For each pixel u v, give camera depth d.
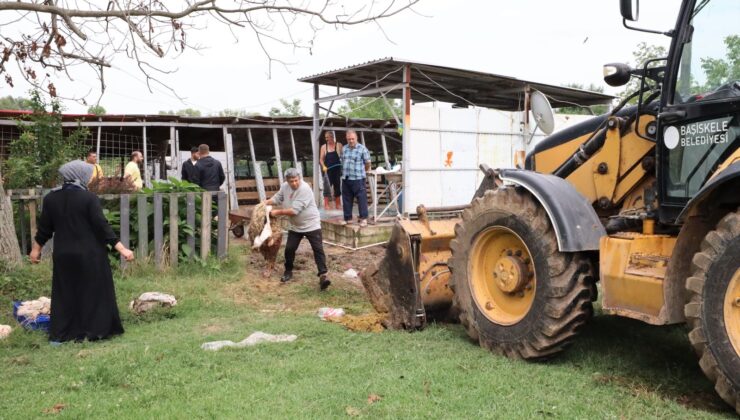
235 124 16.25
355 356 4.87
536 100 12.58
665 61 4.52
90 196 5.67
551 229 4.60
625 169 4.93
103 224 5.66
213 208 9.00
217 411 3.76
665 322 3.89
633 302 4.11
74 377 4.45
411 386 4.14
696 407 3.79
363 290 7.88
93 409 3.83
